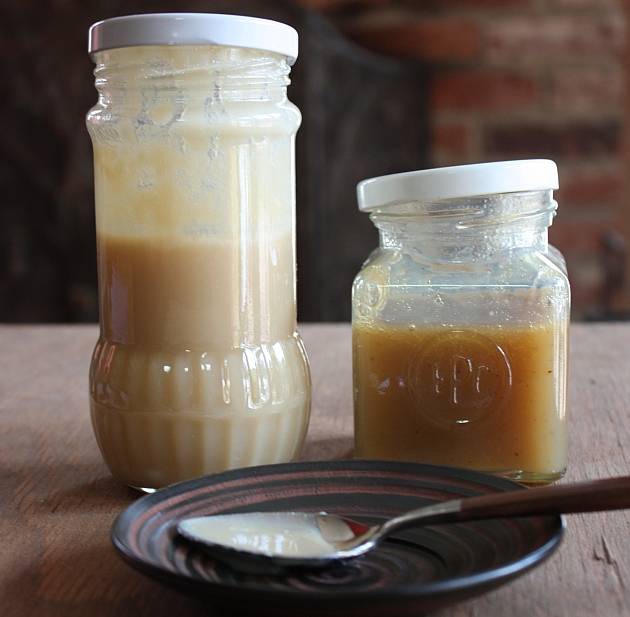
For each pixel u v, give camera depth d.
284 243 0.43
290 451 0.43
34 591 0.35
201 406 0.41
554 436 0.42
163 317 0.41
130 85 0.40
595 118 1.34
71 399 0.56
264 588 0.30
